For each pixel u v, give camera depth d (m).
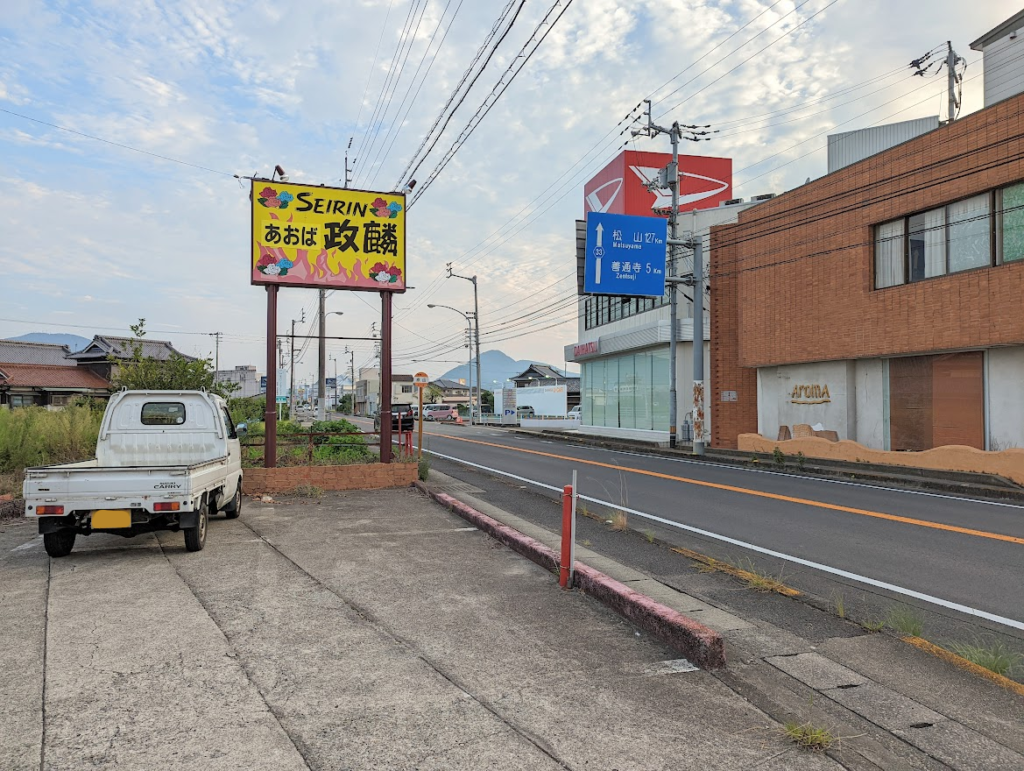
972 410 15.24
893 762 3.15
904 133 22.27
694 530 9.20
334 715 3.46
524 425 43.72
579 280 26.25
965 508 11.18
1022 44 18.02
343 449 15.72
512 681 3.96
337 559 6.91
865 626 5.16
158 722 3.35
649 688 3.91
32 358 44.25
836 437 18.81
